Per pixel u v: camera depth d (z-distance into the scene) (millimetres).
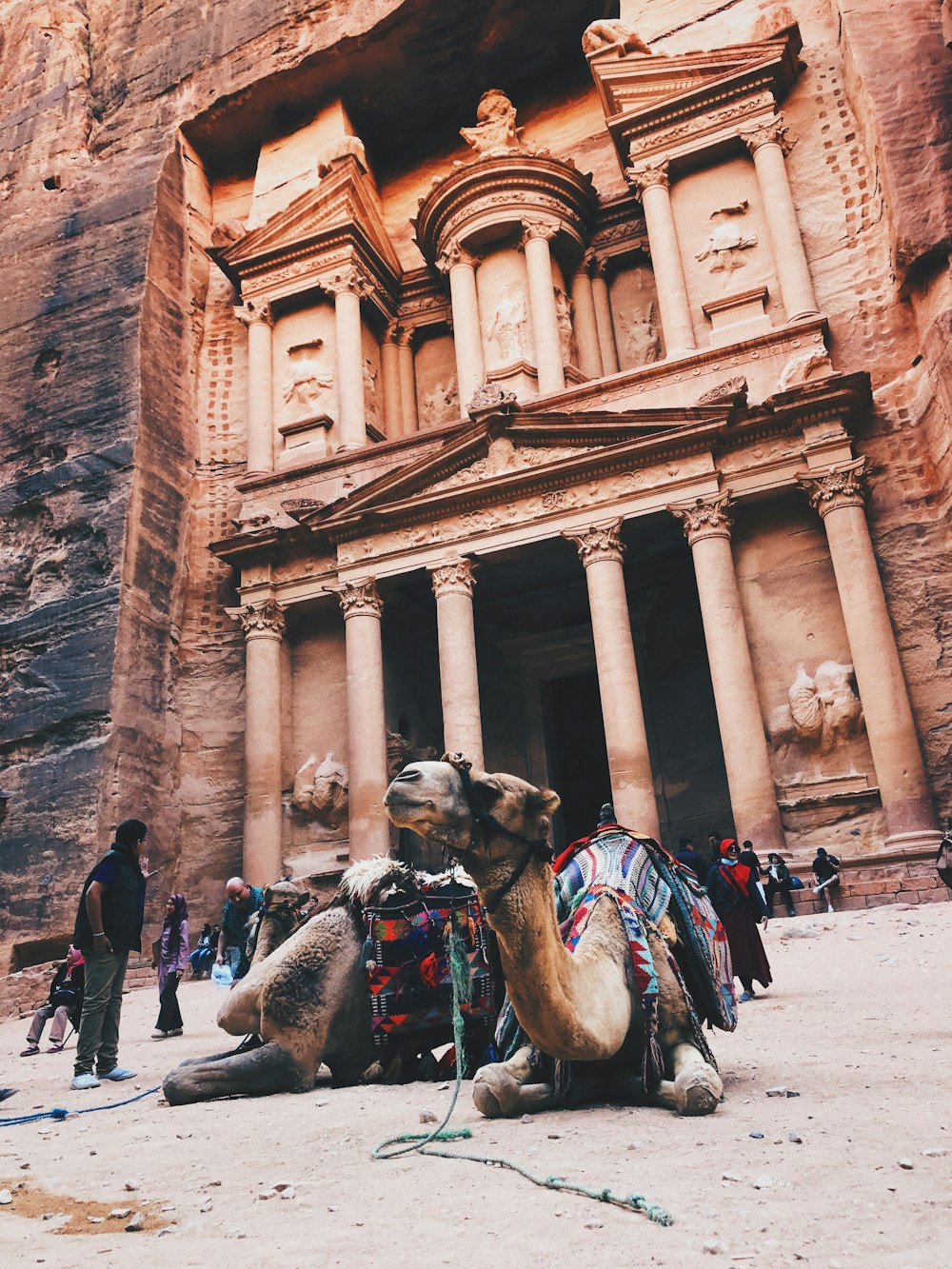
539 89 31875
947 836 15938
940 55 21688
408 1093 6023
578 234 27547
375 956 6637
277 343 28984
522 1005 4137
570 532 22312
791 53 24922
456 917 6547
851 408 21125
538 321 25672
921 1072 5098
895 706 19125
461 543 23266
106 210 29859
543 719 27812
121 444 26203
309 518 24344
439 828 3861
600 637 21406
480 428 23047
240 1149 4730
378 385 29391
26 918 22406
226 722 25953
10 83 34375
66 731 23844
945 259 20500
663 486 21703
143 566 25531
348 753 23766
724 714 20125
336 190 28688
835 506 20484
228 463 28969
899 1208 2924
